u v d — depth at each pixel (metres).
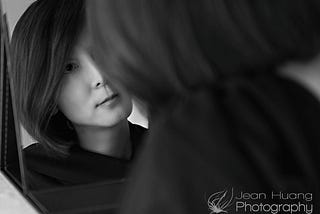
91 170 1.35
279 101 0.41
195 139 0.42
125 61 0.46
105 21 0.47
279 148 0.41
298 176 0.41
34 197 1.57
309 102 0.41
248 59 0.41
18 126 1.51
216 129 0.41
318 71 0.42
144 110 0.50
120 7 0.45
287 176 0.40
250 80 0.42
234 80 0.43
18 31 1.39
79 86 1.29
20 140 1.54
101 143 1.33
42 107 1.42
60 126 1.43
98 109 1.29
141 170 0.45
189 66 0.43
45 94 1.40
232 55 0.41
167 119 0.44
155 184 0.43
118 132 1.28
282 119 0.41
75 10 1.28
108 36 0.47
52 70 1.37
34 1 1.33
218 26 0.41
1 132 1.77
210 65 0.42
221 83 0.43
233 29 0.41
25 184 1.59
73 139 1.40
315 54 0.42
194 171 0.41
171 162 0.42
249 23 0.40
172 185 0.42
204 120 0.42
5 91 1.74
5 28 1.42
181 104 0.44
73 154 1.39
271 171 0.40
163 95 0.47
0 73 1.69
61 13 1.30
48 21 1.33
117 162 1.29
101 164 1.32
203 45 0.42
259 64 0.42
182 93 0.45
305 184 0.41
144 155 0.45
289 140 0.41
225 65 0.42
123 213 0.47
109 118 1.26
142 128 1.27
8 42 1.42
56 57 1.34
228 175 0.41
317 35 0.41
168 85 0.45
